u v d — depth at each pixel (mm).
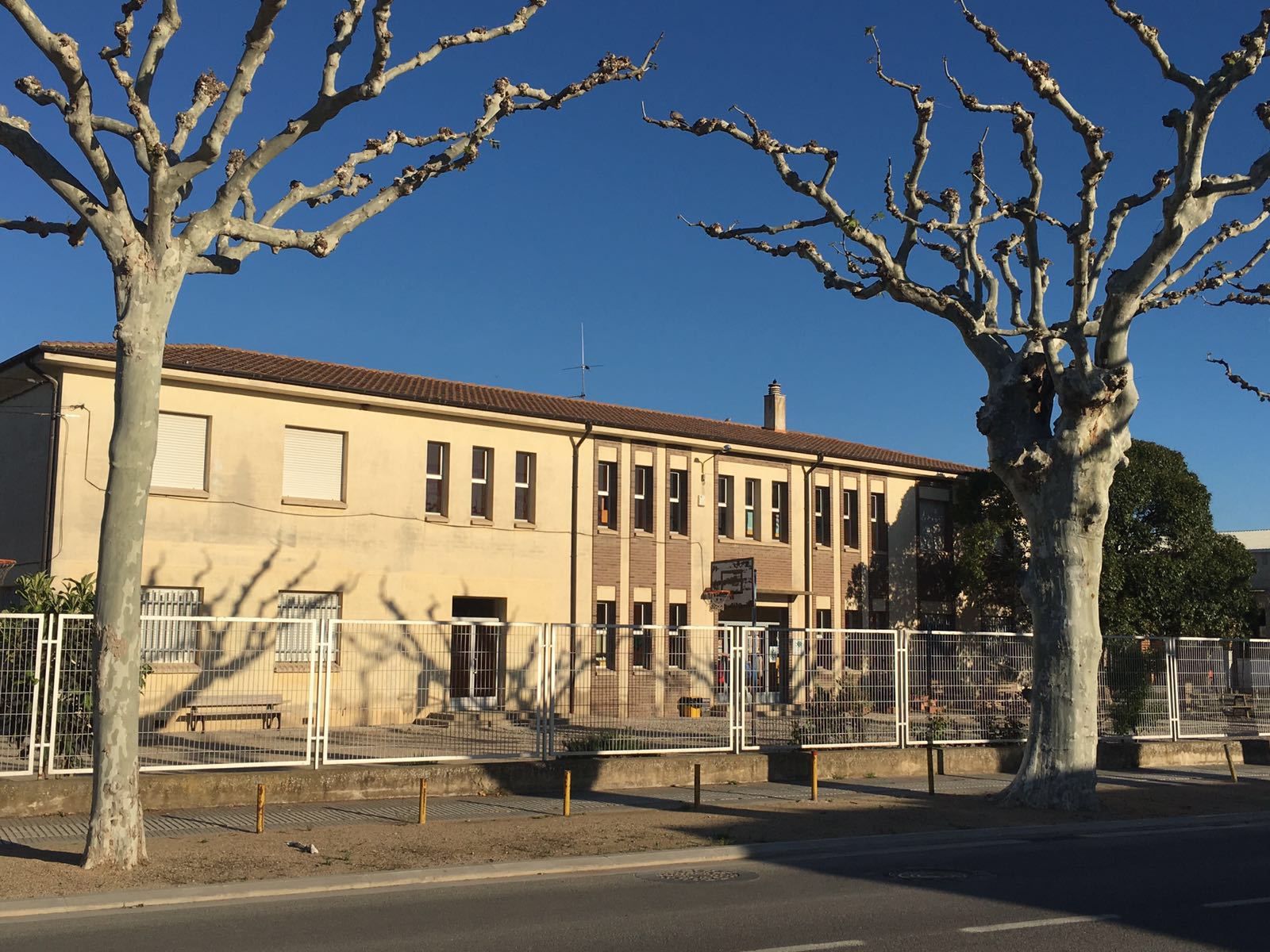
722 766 17609
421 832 12617
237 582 24734
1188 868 11367
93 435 23250
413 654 16750
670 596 31562
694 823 13609
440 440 28109
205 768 14852
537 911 9188
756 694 18562
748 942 8086
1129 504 32938
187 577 24125
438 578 27641
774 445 33906
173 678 16156
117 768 10453
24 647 13820
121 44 10297
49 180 10203
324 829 12742
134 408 10430
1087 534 15859
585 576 29969
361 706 16188
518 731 17078
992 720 20172
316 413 26281
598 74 12023
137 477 10500
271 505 25406
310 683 15469
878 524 36656
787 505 34469
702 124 15039
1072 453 15711
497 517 28797
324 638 15711
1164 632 32531
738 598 29000
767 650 18750
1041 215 15547
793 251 16188
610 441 30953
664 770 17297
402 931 8453
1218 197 14531
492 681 17234
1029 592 16078
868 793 16719
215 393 24922
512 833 12648
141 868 10383
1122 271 14984
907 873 11023
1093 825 14359
